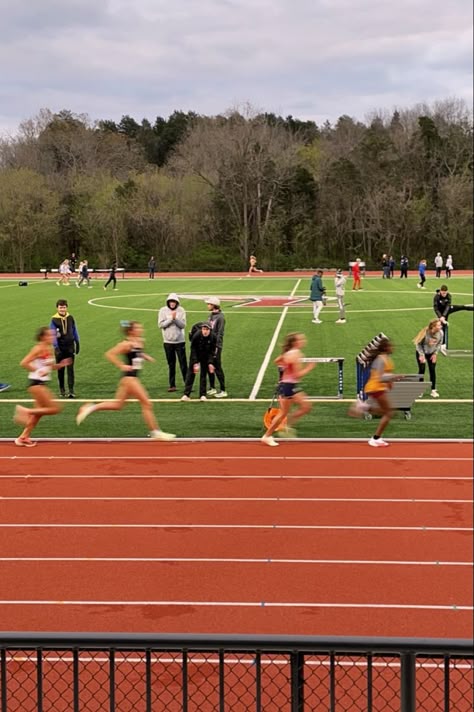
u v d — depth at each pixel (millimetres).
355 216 87500
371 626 7641
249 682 6668
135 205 82188
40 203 78438
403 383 15320
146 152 111375
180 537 9711
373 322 30484
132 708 6348
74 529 9992
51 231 79125
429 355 17453
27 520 10312
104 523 10188
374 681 6586
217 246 85438
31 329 29078
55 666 6883
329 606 8008
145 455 13227
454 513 10414
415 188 88250
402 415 15891
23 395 18000
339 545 9438
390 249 86625
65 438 14281
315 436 14391
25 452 13461
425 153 89750
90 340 26062
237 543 9531
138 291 47188
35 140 94625
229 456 13141
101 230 80688
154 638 3406
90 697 6480
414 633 7516
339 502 10867
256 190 85125
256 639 3402
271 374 20203
